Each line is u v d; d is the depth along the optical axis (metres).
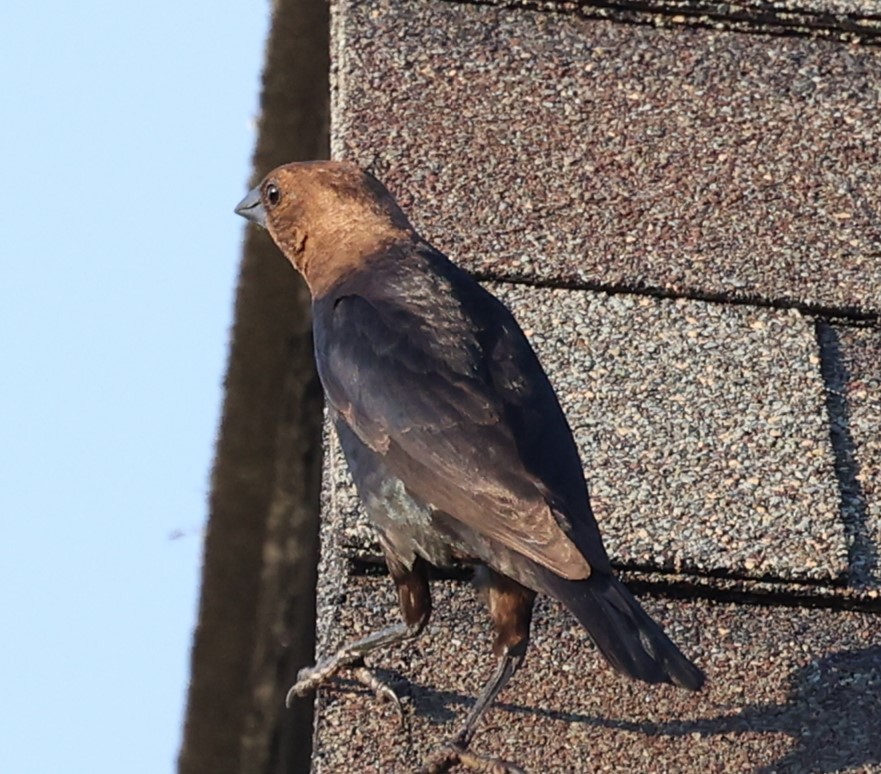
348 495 9.53
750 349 10.30
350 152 11.17
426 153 11.18
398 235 10.06
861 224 11.06
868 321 10.62
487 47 11.93
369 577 9.40
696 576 9.23
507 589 8.70
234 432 11.59
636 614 8.09
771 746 8.64
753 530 9.34
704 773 8.52
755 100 11.81
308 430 11.51
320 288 10.02
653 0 12.20
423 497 8.66
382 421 8.88
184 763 10.38
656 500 9.45
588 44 12.05
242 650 10.67
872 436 10.07
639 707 8.80
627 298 10.51
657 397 9.98
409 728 8.68
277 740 10.31
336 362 9.25
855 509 9.67
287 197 10.30
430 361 8.95
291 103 13.82
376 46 11.85
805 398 10.05
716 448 9.74
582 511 8.48
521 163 11.21
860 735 8.70
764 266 10.72
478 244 10.66
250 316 12.27
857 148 11.56
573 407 9.87
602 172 11.21
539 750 8.59
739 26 12.28
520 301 10.41
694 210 11.04
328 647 9.00
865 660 9.05
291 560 10.95
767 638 9.12
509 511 8.33
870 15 12.26
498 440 8.57
